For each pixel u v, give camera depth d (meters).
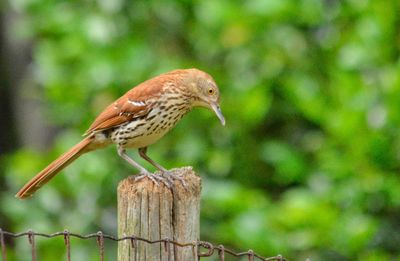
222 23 14.77
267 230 13.36
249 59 14.89
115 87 14.64
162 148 14.88
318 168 14.26
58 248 14.06
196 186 8.73
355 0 14.51
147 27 15.23
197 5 15.00
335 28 14.96
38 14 15.29
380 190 13.68
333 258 13.80
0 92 20.09
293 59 14.95
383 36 14.07
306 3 14.85
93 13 14.94
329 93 14.69
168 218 8.62
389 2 14.14
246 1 15.13
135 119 10.38
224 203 13.73
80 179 14.05
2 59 19.70
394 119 13.65
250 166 15.09
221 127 14.95
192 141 14.69
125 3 15.09
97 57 14.63
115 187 14.26
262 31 14.93
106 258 14.12
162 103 10.46
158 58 14.88
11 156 17.00
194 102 10.83
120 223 8.66
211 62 15.22
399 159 13.82
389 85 13.55
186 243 8.63
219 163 14.66
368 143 13.71
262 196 14.01
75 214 14.17
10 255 14.29
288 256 13.48
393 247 13.87
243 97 14.52
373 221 13.60
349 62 14.04
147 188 8.61
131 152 14.20
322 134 14.86
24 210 14.20
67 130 15.55
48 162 14.44
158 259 8.55
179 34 15.34
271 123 15.21
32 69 18.75
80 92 14.77
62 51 14.88
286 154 14.31
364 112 13.80
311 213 13.36
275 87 14.97
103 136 10.51
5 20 19.55
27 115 19.38
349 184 13.82
